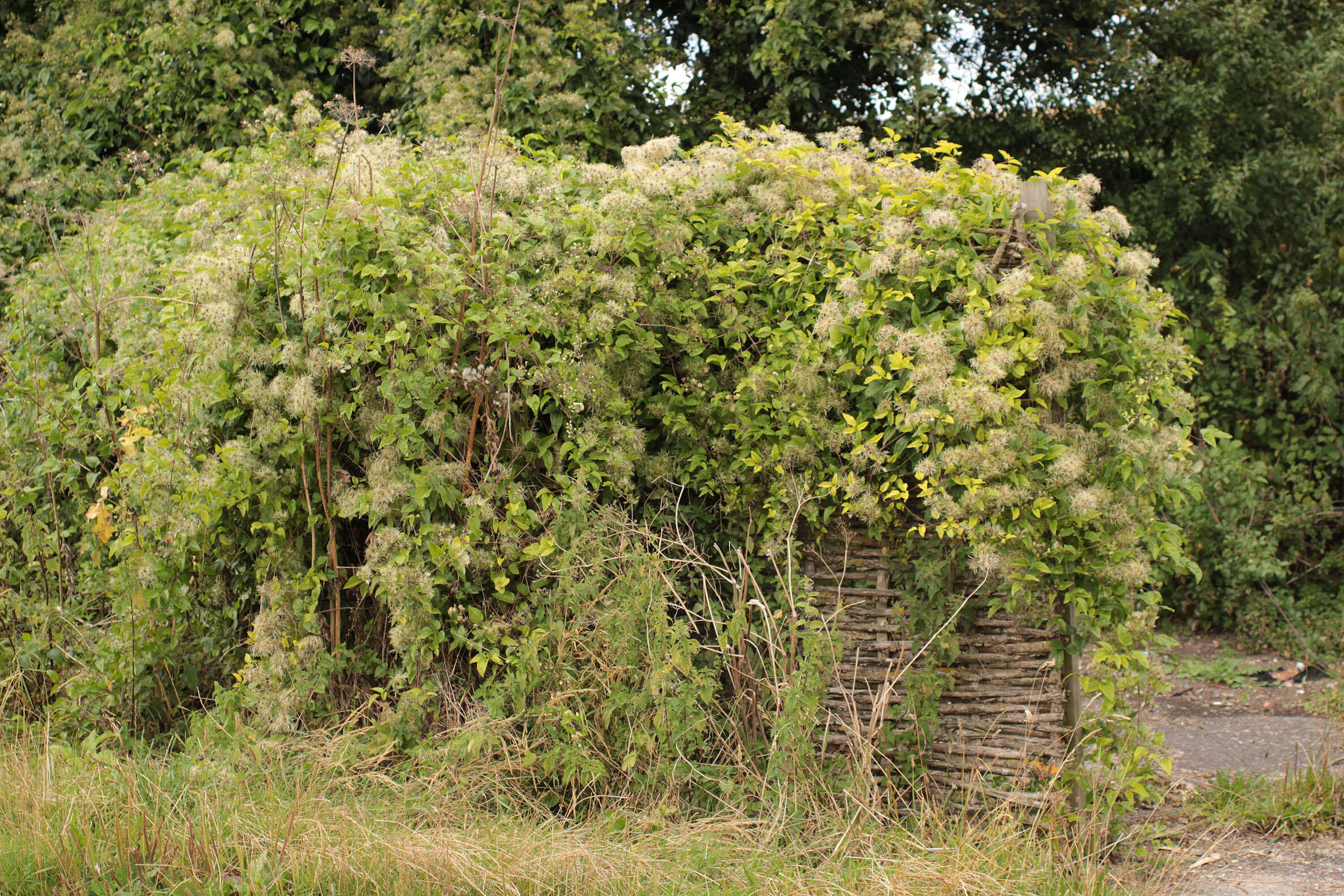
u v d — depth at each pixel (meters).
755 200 3.87
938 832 3.23
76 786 3.24
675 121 7.46
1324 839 3.59
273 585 3.68
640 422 4.10
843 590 3.79
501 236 3.74
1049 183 3.56
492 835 3.06
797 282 3.81
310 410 3.51
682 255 3.88
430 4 6.95
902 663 3.72
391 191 3.77
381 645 3.88
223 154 6.89
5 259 6.92
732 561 3.99
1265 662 6.40
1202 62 8.46
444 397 3.66
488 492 3.62
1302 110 8.23
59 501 4.79
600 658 3.58
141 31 7.93
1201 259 8.00
